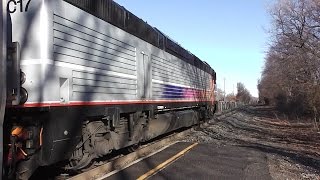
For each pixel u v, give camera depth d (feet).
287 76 93.40
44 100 18.72
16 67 18.16
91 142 23.91
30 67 18.89
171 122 43.09
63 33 20.45
